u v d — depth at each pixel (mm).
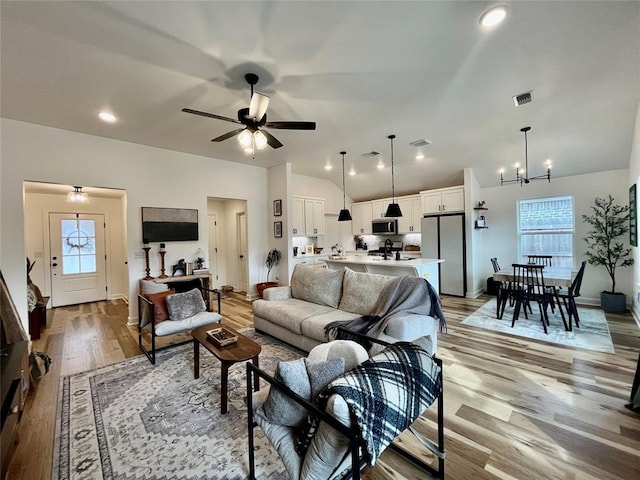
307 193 6887
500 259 5949
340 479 1217
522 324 3996
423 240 6266
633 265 4359
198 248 5062
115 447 1768
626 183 4648
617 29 2098
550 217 5434
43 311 4176
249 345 2369
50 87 2729
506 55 2383
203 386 2484
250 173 5844
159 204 4625
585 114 3512
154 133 3961
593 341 3320
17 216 3404
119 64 2406
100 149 4059
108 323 4359
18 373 1711
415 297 2740
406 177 6422
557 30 2102
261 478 1529
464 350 3137
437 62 2461
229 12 1880
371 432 1052
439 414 1535
